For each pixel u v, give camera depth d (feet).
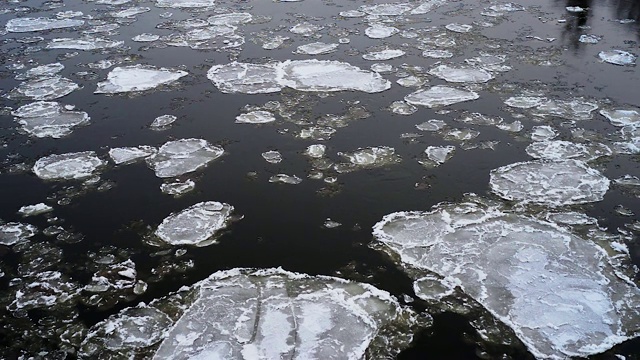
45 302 17.35
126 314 16.85
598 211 20.38
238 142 25.07
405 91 29.09
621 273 17.74
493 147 24.25
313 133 25.50
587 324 16.08
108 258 18.93
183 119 27.04
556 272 17.79
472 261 18.33
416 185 21.99
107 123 26.99
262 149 24.50
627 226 19.65
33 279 18.20
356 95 28.78
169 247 19.31
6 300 17.49
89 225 20.45
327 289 17.44
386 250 18.92
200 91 29.66
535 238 19.13
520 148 24.16
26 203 21.70
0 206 21.53
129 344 15.89
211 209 20.94
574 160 23.06
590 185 21.59
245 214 20.72
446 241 19.15
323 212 20.72
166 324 16.49
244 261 18.63
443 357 15.37
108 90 30.09
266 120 26.68
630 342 15.58
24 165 24.02
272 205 21.13
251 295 17.26
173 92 29.66
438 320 16.44
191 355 15.43
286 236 19.63
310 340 15.79
